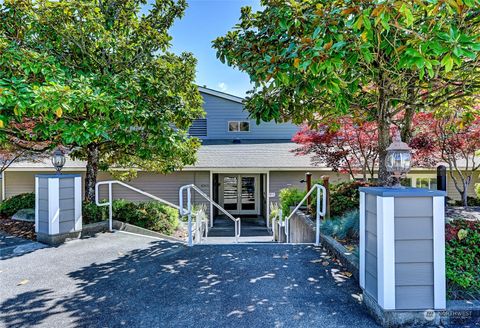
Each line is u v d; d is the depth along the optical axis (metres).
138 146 5.22
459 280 2.45
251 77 3.49
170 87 5.49
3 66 4.04
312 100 4.44
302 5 3.22
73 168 10.28
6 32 4.64
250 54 3.63
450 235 3.20
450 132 6.57
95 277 3.13
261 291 2.77
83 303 2.57
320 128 7.53
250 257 3.73
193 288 2.85
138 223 6.06
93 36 5.03
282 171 11.26
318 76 3.08
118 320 2.29
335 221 4.51
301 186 11.22
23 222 5.36
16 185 10.98
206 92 12.87
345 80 3.42
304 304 2.51
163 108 5.14
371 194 2.25
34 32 4.75
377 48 3.11
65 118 4.25
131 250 4.05
